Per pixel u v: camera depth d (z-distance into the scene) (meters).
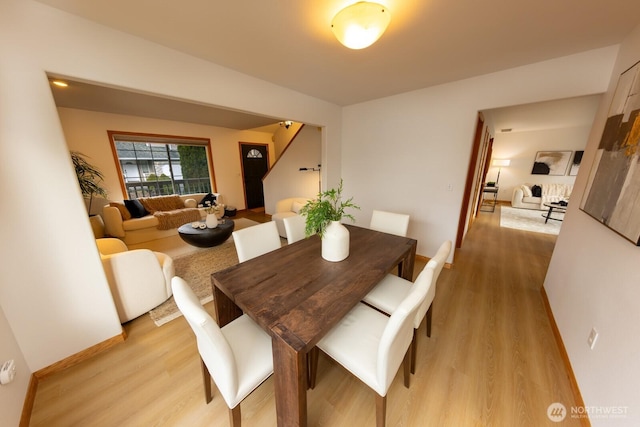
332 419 1.22
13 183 1.23
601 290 1.27
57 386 1.39
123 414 1.24
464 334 1.80
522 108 3.75
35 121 1.26
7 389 1.13
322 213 1.51
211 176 5.81
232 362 0.92
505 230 4.51
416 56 1.93
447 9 1.33
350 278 1.34
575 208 1.92
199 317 0.83
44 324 1.40
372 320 1.33
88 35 1.41
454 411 1.25
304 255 1.66
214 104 2.10
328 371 1.50
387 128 3.17
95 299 1.57
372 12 1.22
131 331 1.83
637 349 0.91
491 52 1.86
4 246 1.23
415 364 1.49
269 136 6.89
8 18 1.16
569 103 3.46
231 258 3.21
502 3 1.27
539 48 1.79
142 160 4.96
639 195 1.01
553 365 1.52
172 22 1.45
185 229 3.41
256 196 6.81
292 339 0.88
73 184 1.41
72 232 1.43
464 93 2.48
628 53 1.52
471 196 3.73
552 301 1.98
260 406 1.29
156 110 4.03
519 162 7.07
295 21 1.46
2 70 1.16
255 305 1.09
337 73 2.28
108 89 2.93
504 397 1.32
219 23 1.47
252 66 2.12
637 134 1.10
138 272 1.91
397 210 3.29
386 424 1.19
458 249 3.52
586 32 1.55
